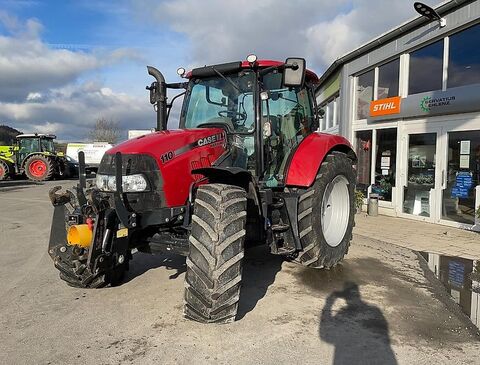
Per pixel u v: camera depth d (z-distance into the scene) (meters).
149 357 2.93
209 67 4.74
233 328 3.37
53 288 4.44
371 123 10.28
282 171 4.88
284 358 2.92
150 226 3.96
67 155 27.61
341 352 3.01
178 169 3.92
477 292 4.34
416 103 8.55
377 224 8.37
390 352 3.02
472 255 5.83
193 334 3.27
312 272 4.94
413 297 4.13
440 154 8.24
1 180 22.89
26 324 3.51
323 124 15.82
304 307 3.84
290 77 4.12
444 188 8.20
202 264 3.20
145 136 4.15
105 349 3.05
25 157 23.05
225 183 3.89
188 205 3.84
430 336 3.28
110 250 3.64
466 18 7.43
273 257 5.59
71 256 3.87
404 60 9.06
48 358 2.93
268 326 3.42
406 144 9.13
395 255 5.83
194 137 4.17
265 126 4.39
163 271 4.93
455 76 7.88
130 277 4.72
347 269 5.09
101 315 3.67
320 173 4.80
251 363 2.85
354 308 3.83
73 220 3.66
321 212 4.73
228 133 4.62
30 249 6.37
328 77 13.72
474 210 7.59
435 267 5.25
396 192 9.36
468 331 3.37
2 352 3.03
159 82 5.03
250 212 4.00
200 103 4.89
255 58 4.27
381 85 10.03
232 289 3.23
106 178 3.73
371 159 10.34
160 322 3.50
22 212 10.38
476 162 7.54
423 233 7.41
